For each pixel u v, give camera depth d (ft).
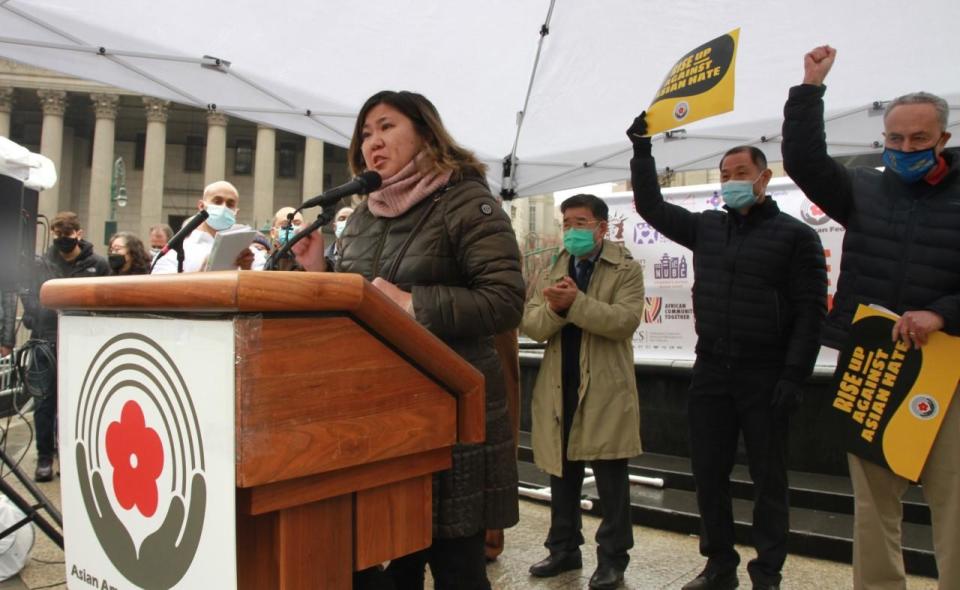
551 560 11.10
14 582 10.53
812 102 7.95
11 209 9.69
